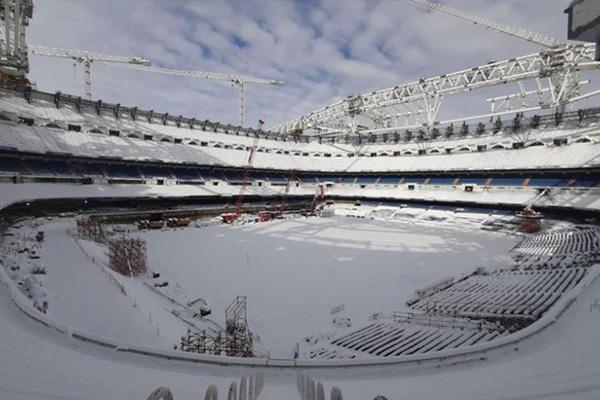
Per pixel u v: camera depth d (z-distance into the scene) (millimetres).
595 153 57531
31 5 45750
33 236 34562
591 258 28969
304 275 32906
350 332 20828
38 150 51812
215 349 15852
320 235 53219
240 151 88500
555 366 10867
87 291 20344
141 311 18453
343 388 9633
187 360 11281
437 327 19812
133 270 28984
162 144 73875
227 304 25672
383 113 100875
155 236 49781
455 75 71688
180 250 41688
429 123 77438
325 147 102938
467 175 74125
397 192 81062
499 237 50969
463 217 66312
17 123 55438
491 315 20219
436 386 9656
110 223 55031
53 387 8344
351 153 98000
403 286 29859
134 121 76000
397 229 59031
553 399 8133
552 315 15242
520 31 71062
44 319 13031
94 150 60156
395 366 11398
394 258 39188
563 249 36656
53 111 63188
